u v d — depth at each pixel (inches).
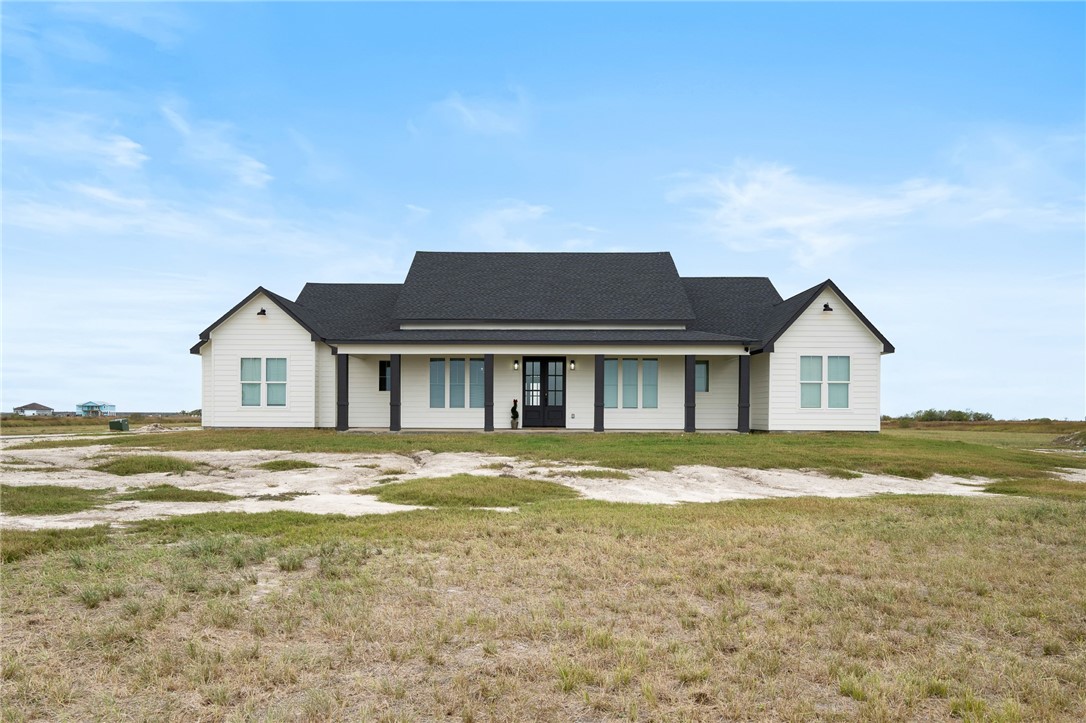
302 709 182.4
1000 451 940.0
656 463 724.0
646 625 245.8
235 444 882.8
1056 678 209.0
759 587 295.9
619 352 1060.5
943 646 234.5
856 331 1064.2
